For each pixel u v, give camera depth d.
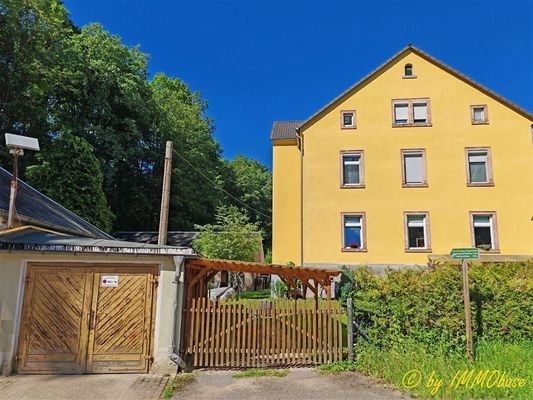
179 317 8.22
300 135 21.83
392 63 22.09
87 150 24.95
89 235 14.12
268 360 8.34
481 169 20.77
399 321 8.59
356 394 6.61
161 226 14.87
